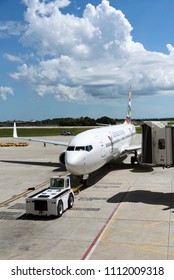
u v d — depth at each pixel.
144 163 23.20
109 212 19.39
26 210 18.66
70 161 23.66
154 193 24.03
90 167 25.39
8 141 85.94
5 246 14.52
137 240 14.84
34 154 53.22
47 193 19.69
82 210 19.94
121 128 41.62
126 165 38.22
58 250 13.90
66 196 19.78
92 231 16.19
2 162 43.72
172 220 17.64
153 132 22.66
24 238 15.46
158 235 15.42
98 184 27.66
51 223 17.64
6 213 19.77
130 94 57.25
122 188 25.92
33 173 34.53
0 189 26.86
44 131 137.62
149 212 19.22
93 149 25.69
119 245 14.28
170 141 22.55
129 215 18.70
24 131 141.50
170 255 13.12
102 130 32.62
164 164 22.69
